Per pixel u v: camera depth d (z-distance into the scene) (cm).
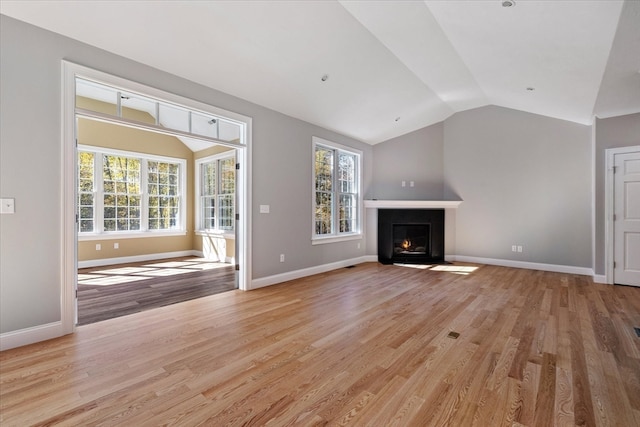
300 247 493
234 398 178
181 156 714
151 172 673
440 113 615
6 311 236
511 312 327
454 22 300
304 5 280
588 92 380
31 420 158
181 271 539
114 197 619
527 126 567
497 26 287
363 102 484
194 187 732
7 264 236
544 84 399
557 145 539
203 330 277
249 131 409
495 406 172
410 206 623
